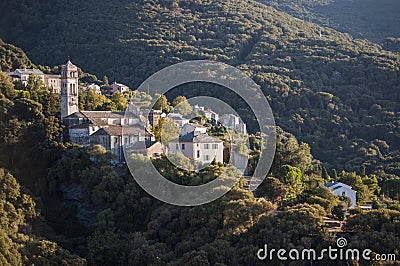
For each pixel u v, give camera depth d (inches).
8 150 6707.7
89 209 6338.6
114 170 6471.5
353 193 6368.1
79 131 7047.2
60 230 6166.3
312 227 4948.3
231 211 5255.9
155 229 5654.5
